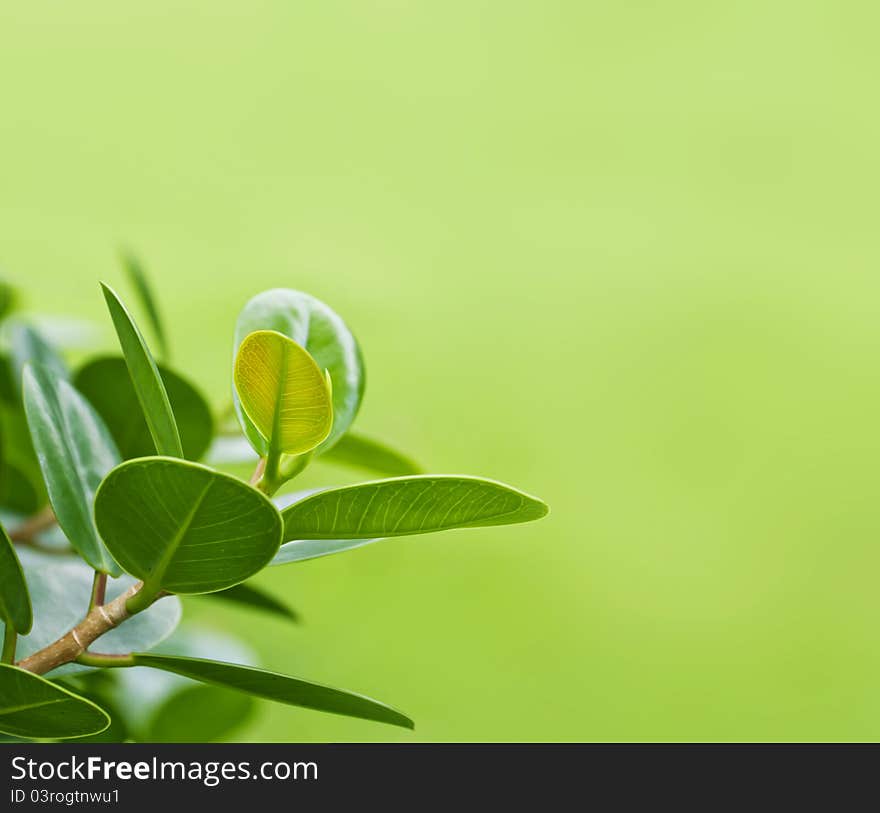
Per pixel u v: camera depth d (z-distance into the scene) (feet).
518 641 22.66
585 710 21.35
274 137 44.47
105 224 37.09
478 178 44.70
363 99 47.47
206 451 4.88
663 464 29.94
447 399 31.40
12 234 34.91
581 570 25.32
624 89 47.93
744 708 21.98
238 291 33.60
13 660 2.93
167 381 4.60
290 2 47.85
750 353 34.37
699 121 45.55
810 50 46.68
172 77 46.37
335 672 20.59
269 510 2.60
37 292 29.68
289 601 21.98
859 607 25.08
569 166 44.04
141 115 44.24
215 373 28.27
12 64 46.01
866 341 35.06
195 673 3.00
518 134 46.65
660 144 45.75
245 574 2.81
